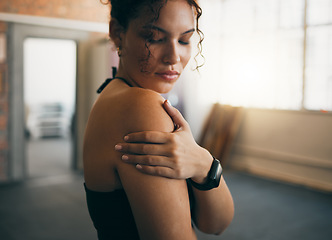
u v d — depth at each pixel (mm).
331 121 5754
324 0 5695
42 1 5953
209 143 7395
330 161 5773
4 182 5957
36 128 11086
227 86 7363
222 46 7410
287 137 6375
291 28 6254
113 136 682
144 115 656
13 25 5785
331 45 5676
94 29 6457
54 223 4105
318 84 5898
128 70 774
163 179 643
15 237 3680
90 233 3807
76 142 6672
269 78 6660
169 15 698
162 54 729
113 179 694
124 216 709
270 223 4160
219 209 791
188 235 658
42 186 5746
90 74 6566
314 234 3832
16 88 5926
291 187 5859
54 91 12414
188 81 7781
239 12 7082
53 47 12352
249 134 6984
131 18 725
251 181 6234
